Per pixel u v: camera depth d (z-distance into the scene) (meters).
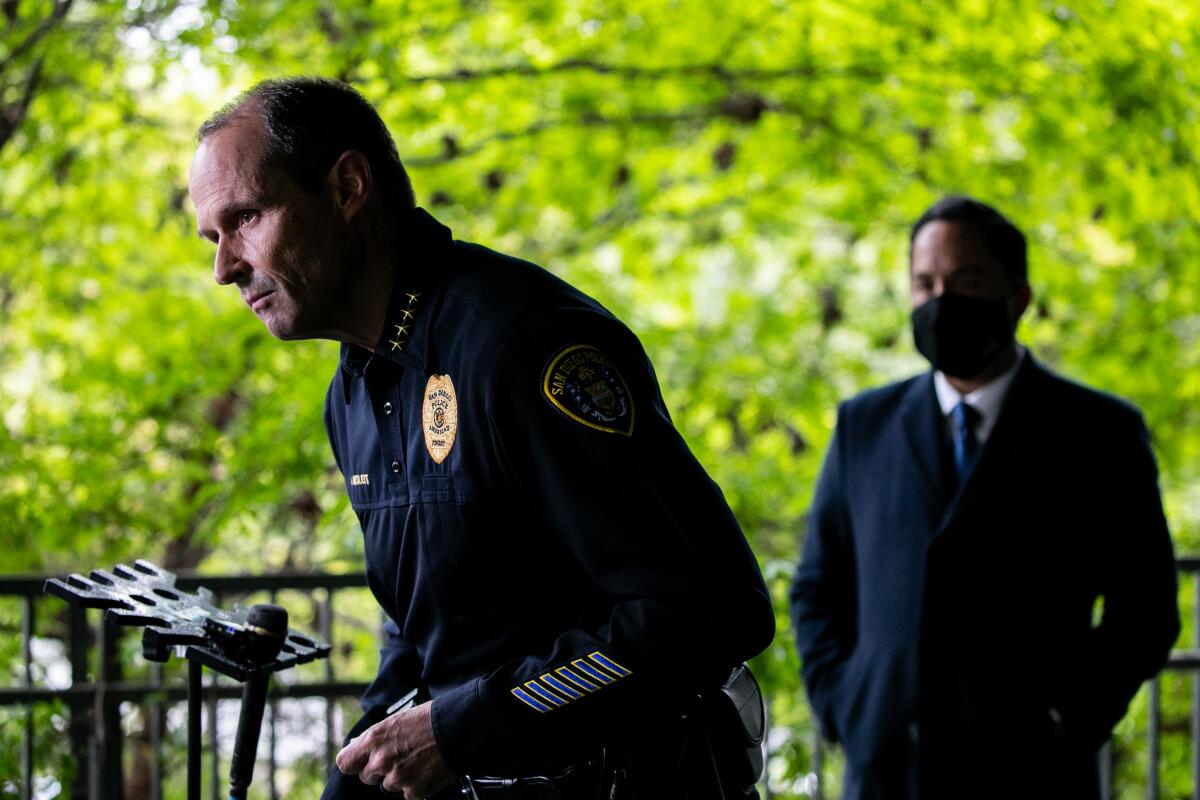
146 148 7.90
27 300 8.55
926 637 3.22
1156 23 6.08
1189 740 6.99
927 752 3.20
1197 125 6.16
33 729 4.17
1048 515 3.21
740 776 2.22
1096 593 3.27
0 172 7.41
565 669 2.02
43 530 6.26
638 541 1.97
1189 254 7.59
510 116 7.94
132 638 5.03
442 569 2.15
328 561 5.87
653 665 1.97
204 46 6.23
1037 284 8.03
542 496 2.03
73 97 7.02
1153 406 8.13
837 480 3.61
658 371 7.80
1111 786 4.66
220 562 8.38
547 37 7.43
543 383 2.00
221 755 6.15
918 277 3.37
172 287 8.10
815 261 9.84
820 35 7.54
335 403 2.46
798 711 5.29
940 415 3.40
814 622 3.60
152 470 6.39
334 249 2.13
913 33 6.99
